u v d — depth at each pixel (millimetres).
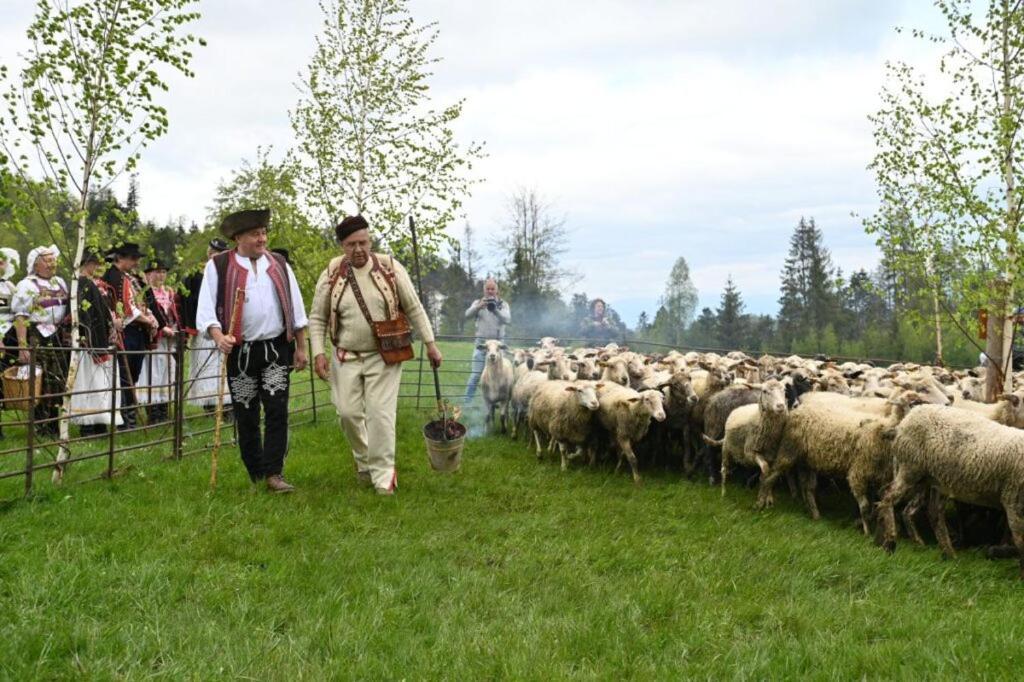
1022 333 12531
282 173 15797
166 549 5695
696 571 5957
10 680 3770
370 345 7832
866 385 11484
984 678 4133
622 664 4316
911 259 11594
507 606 5094
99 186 7719
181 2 7566
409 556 5914
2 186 7258
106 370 9961
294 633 4539
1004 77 11164
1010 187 11070
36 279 9570
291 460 9070
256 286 7414
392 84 14945
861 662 4391
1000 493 6523
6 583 4902
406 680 4027
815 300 60750
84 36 7473
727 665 4348
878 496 8125
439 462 8336
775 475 8406
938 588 5914
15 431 10273
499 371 12711
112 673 3896
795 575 6004
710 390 10680
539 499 8039
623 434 9703
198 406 12586
